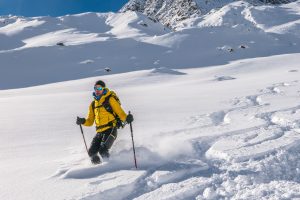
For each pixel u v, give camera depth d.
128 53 71.50
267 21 153.50
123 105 14.07
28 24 121.69
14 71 61.81
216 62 67.56
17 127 9.95
